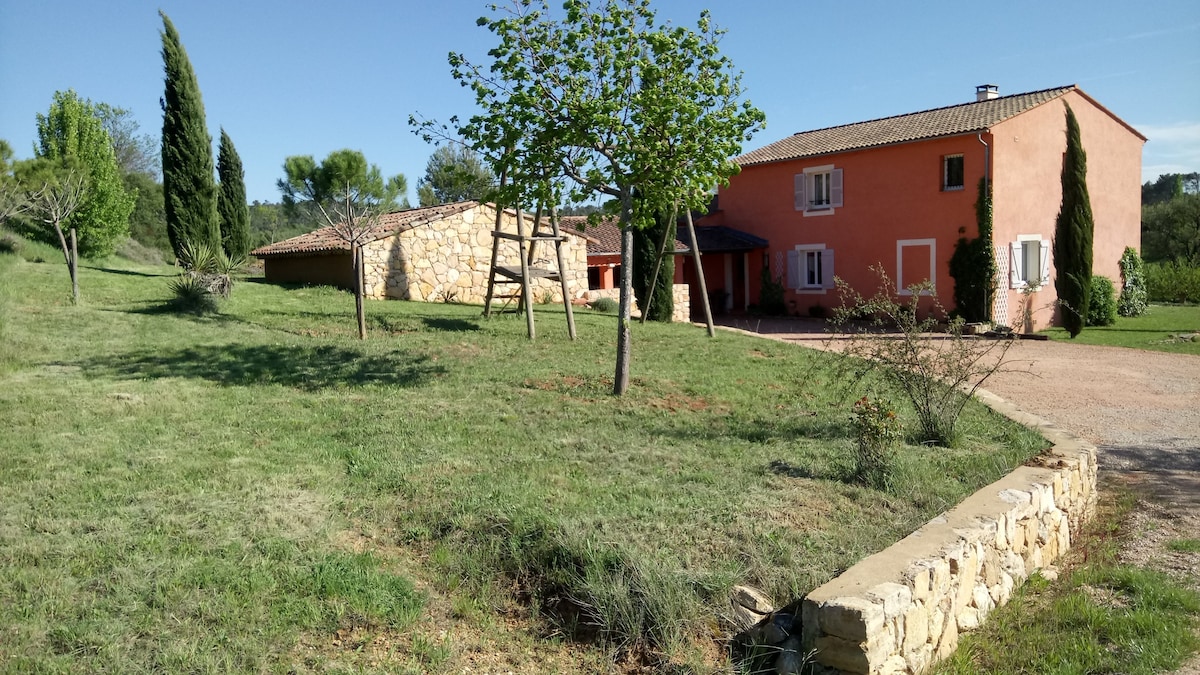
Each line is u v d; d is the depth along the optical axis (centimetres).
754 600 416
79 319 1203
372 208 1806
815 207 2500
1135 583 540
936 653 430
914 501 568
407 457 618
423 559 466
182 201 1978
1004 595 520
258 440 655
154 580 404
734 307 2797
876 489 589
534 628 415
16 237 2173
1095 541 653
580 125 786
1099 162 2520
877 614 369
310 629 384
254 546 451
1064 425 1030
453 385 890
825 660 375
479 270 1939
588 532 466
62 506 489
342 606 398
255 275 2619
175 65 1964
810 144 2602
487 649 394
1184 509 715
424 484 555
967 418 849
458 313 1535
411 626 399
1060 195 2358
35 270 1703
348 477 573
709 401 879
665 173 790
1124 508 722
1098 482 800
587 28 795
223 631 370
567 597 429
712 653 394
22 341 1016
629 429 736
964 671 418
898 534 498
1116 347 1808
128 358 975
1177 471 830
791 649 386
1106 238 2562
